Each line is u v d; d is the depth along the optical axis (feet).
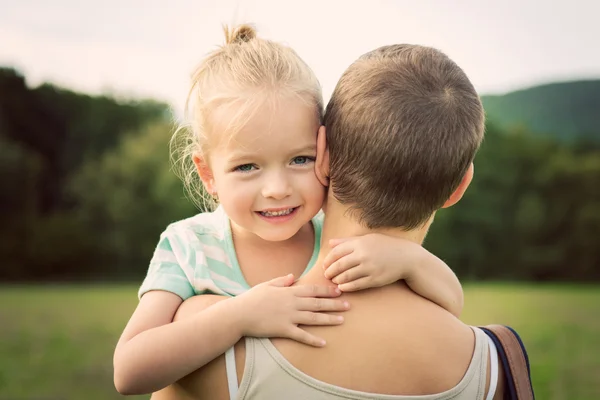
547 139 133.59
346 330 4.63
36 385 30.96
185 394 4.86
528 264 126.82
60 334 51.11
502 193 127.65
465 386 4.60
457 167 4.74
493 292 99.40
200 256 6.13
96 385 31.01
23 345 44.75
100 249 136.77
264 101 5.65
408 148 4.61
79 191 137.90
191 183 7.56
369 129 4.66
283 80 5.77
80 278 135.54
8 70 139.44
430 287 5.03
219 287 6.03
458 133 4.69
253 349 4.61
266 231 5.87
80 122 142.41
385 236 4.92
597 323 58.18
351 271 4.76
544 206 126.72
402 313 4.75
